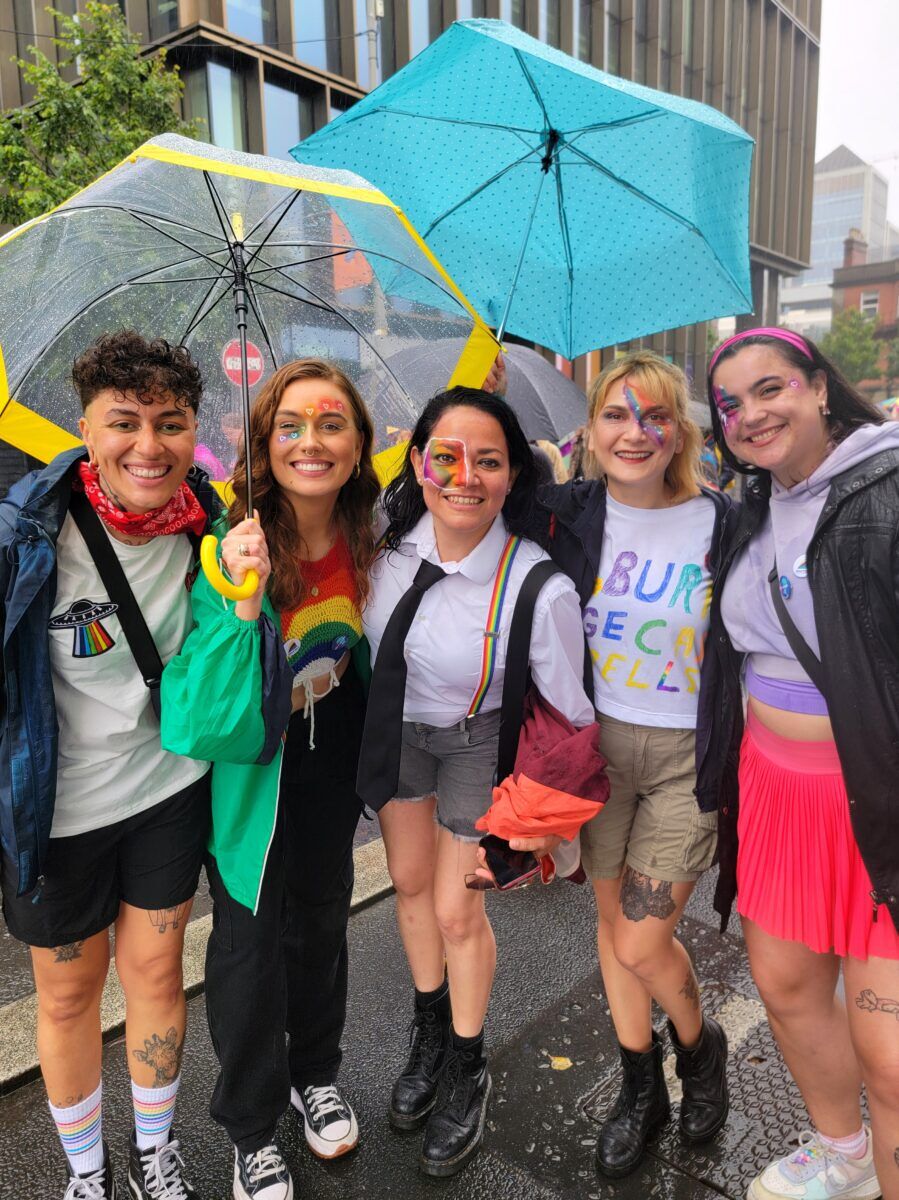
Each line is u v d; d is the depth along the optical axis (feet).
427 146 7.97
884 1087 5.08
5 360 5.65
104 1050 8.25
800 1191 6.15
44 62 28.35
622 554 6.26
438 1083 7.26
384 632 6.20
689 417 6.16
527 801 5.62
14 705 4.98
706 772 6.10
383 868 11.62
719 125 6.56
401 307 6.82
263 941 5.79
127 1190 6.56
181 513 5.42
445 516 5.82
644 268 7.95
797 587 5.12
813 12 111.34
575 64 6.54
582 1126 7.25
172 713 5.15
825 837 5.30
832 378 5.11
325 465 5.71
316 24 49.34
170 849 5.82
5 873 5.40
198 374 5.31
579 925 10.52
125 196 5.55
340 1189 6.64
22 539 4.90
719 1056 7.04
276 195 5.85
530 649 5.95
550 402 20.57
